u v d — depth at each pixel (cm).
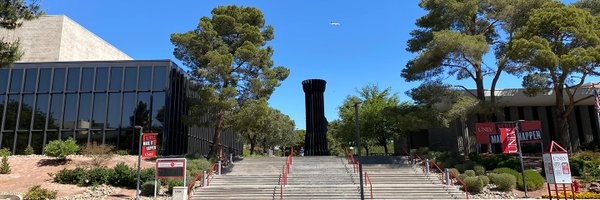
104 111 3266
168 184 2203
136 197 1988
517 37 2841
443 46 2856
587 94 3838
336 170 2819
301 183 2473
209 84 3062
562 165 1595
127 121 3241
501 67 3095
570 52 2603
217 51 3092
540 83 2820
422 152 3294
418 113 3066
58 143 2669
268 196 2111
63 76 3366
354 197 2106
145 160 2814
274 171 2819
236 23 3259
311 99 3706
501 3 3111
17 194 1841
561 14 2675
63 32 4147
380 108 4181
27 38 4088
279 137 5969
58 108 3291
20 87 3347
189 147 3781
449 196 2150
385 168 2855
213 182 2452
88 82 3344
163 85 3309
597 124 4297
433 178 2547
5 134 3262
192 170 2500
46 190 1895
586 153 2884
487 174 2553
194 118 3045
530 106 4378
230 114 3039
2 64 1677
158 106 3259
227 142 5022
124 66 3372
